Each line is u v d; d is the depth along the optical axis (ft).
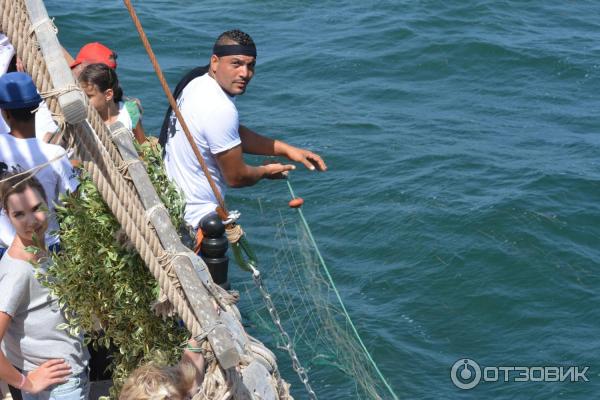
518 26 54.24
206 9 54.95
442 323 28.35
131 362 15.40
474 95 45.60
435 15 54.54
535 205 34.53
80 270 14.69
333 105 43.29
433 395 25.21
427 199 34.78
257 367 15.74
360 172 36.86
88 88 18.84
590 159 38.75
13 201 14.17
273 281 28.60
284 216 33.32
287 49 49.80
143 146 16.05
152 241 14.12
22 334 14.93
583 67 48.62
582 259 31.68
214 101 19.01
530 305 29.32
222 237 18.76
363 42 50.90
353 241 32.19
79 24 49.21
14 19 12.73
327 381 24.66
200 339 13.85
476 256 31.48
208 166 19.51
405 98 44.78
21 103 15.74
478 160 38.14
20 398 16.42
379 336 27.20
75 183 16.33
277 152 21.17
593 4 59.06
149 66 45.78
